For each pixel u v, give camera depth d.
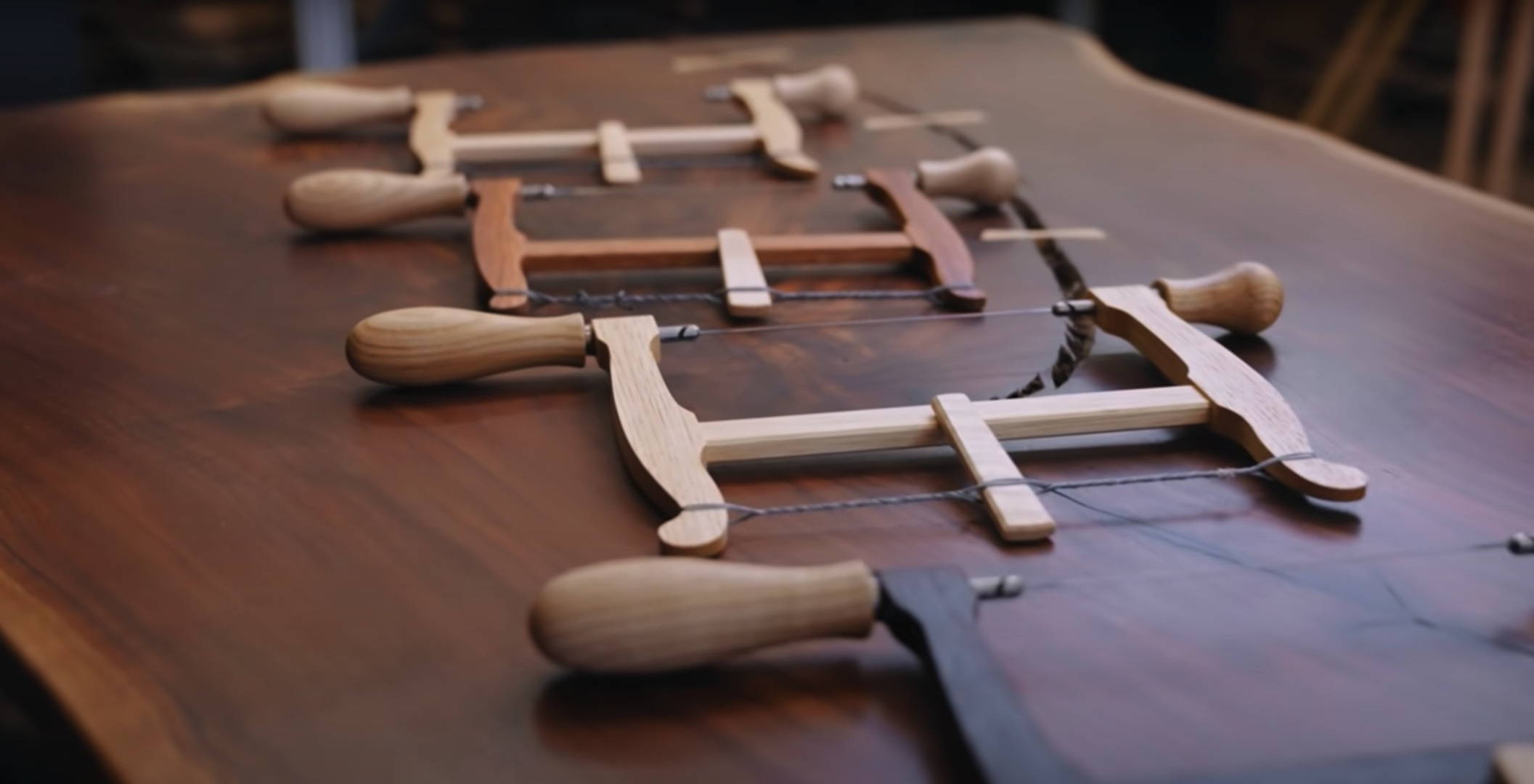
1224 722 0.51
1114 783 0.48
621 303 0.92
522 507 0.66
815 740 0.50
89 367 0.83
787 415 0.75
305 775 0.49
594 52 1.71
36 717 0.56
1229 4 3.36
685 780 0.48
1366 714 0.51
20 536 0.64
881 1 3.47
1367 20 2.43
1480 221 1.09
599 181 1.21
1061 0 3.08
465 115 1.42
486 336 0.77
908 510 0.65
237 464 0.71
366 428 0.74
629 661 0.52
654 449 0.67
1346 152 1.29
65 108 1.46
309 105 1.34
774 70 1.62
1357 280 0.97
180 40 3.08
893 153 1.29
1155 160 1.26
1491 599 0.58
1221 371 0.75
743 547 0.62
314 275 0.99
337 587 0.60
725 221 1.10
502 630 0.57
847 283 0.97
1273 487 0.67
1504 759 0.45
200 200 1.16
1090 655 0.54
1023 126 1.38
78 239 1.07
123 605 0.59
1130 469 0.69
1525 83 2.13
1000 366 0.82
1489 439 0.73
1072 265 1.00
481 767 0.49
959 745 0.49
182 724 0.51
